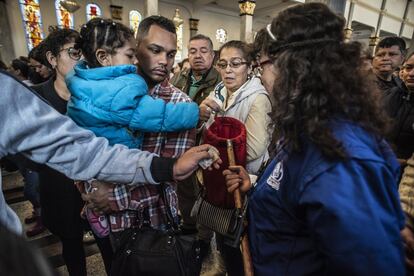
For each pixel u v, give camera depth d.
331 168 0.44
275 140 0.72
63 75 1.23
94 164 0.62
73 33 1.23
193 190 1.79
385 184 0.45
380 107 0.52
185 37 12.05
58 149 0.58
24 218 2.25
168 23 0.93
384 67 2.00
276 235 0.61
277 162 0.64
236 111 1.24
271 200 0.60
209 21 12.70
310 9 0.53
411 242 0.66
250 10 9.36
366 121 0.49
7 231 0.20
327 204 0.42
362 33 15.27
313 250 0.55
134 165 0.66
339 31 0.51
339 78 0.47
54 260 1.75
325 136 0.45
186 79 2.15
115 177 0.65
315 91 0.48
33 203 1.95
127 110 0.73
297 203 0.52
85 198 0.85
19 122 0.50
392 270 0.42
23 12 8.20
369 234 0.41
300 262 0.57
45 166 0.73
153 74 0.94
